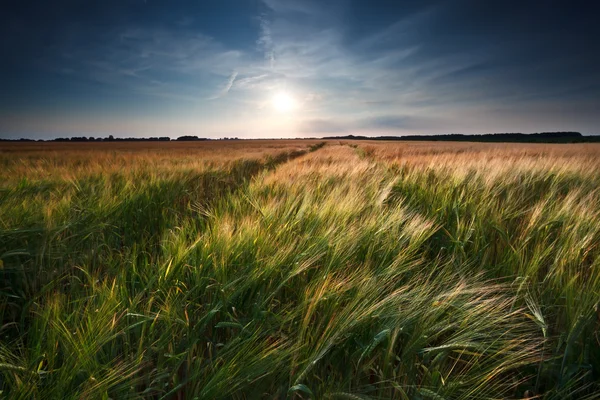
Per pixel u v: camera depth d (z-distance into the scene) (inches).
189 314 66.5
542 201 130.7
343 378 54.4
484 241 103.3
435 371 51.2
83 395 43.6
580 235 95.4
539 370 56.4
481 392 50.8
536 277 79.7
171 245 85.9
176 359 54.7
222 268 73.9
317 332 56.9
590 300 65.6
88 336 52.2
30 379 46.9
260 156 706.8
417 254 101.9
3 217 109.5
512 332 65.5
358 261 86.5
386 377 53.1
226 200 146.9
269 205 115.9
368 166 258.8
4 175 261.7
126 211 144.3
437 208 138.0
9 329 70.6
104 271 91.6
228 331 65.4
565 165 211.8
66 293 81.0
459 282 72.5
